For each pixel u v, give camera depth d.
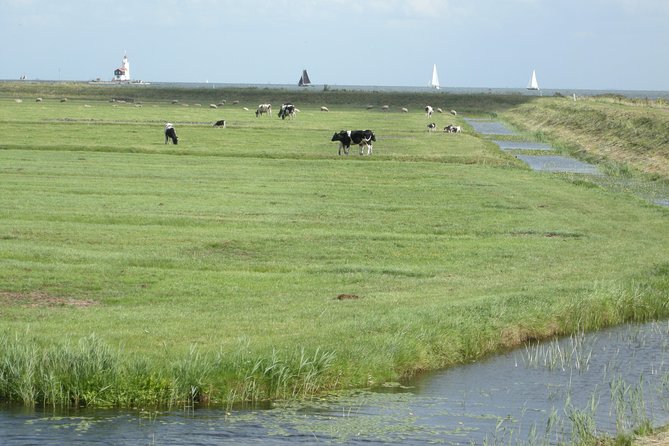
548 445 16.08
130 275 28.41
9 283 26.33
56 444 15.30
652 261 34.50
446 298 26.81
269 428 16.59
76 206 41.31
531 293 27.88
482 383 20.67
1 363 18.11
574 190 54.00
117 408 17.55
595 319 26.98
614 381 21.02
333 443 15.85
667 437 16.30
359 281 29.20
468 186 53.69
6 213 38.47
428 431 16.77
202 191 48.19
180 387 17.95
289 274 29.81
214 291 26.89
